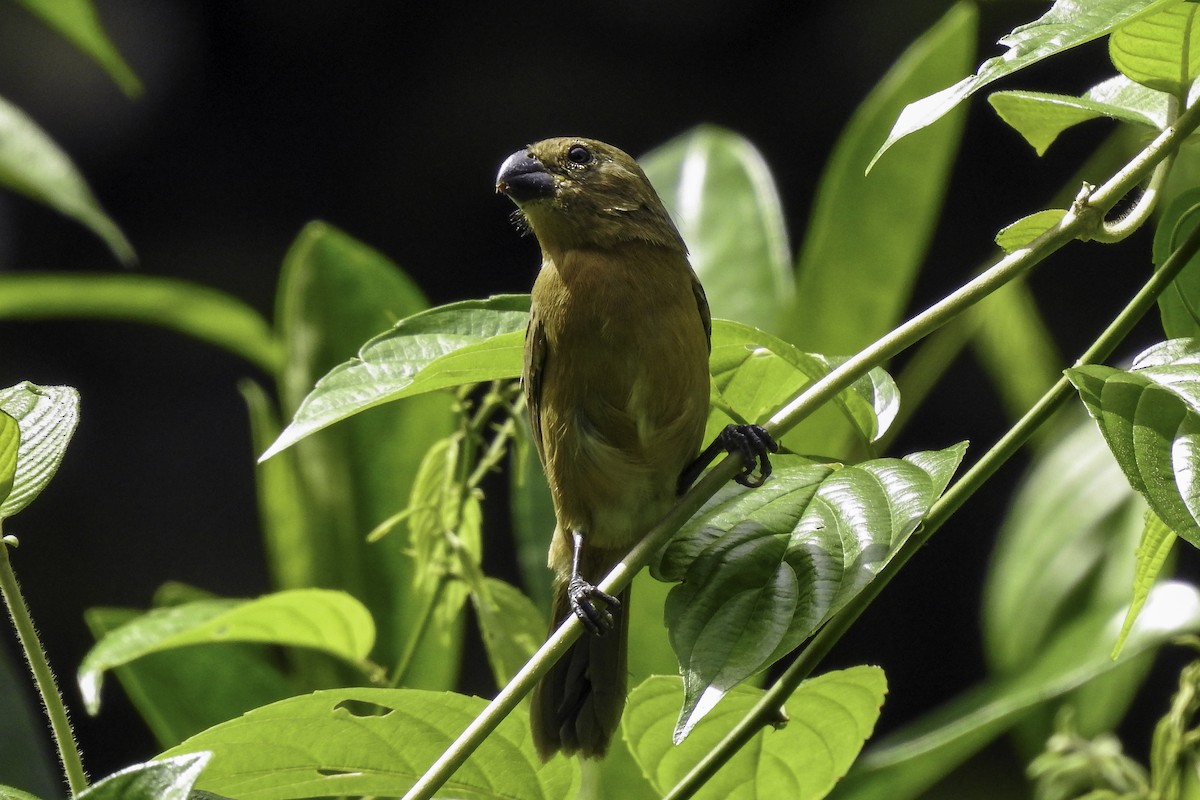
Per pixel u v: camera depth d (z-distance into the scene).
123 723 20.59
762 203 9.41
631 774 7.41
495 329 5.62
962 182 21.06
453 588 6.85
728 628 4.22
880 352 4.48
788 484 4.61
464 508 6.76
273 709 4.71
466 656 18.53
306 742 4.91
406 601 8.23
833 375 4.53
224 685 7.66
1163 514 3.88
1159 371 4.21
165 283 9.49
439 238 22.11
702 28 21.61
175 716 7.53
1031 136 5.51
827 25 21.31
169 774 3.45
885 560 4.17
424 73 21.98
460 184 22.09
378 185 22.17
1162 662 19.11
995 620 8.73
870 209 9.09
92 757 20.47
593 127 22.00
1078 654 7.59
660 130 21.98
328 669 8.09
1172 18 4.58
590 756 6.50
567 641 4.29
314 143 22.11
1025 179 20.95
